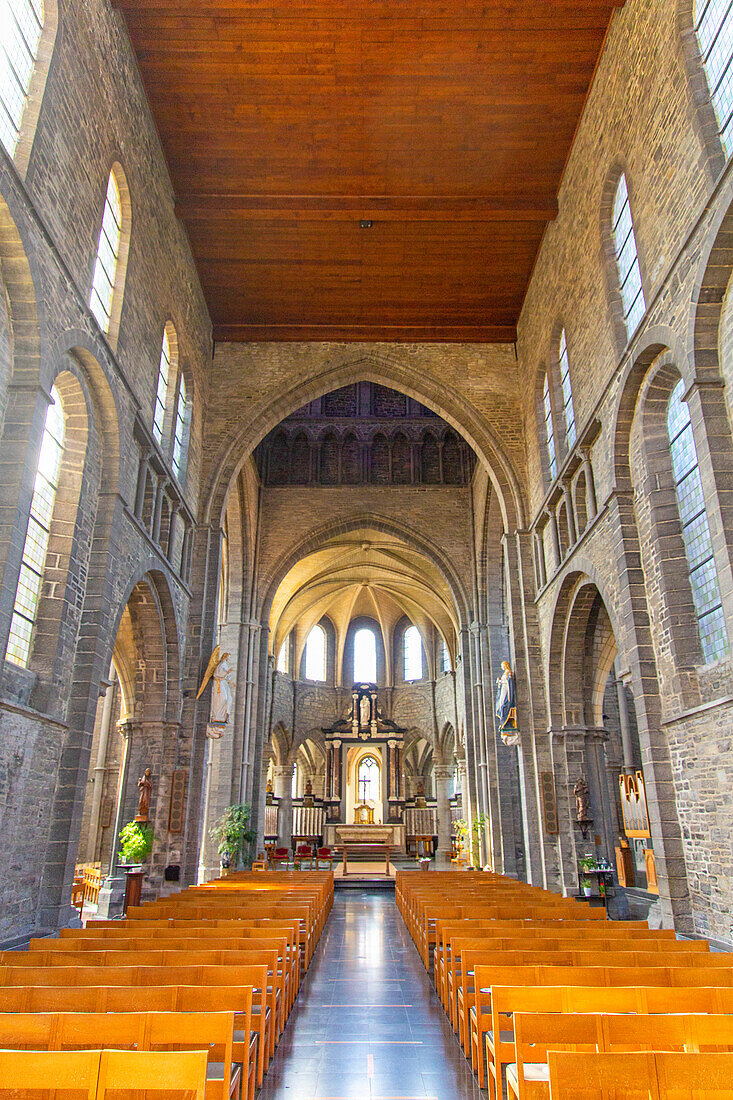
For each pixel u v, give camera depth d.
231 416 24.91
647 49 13.77
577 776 19.80
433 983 11.99
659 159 13.18
